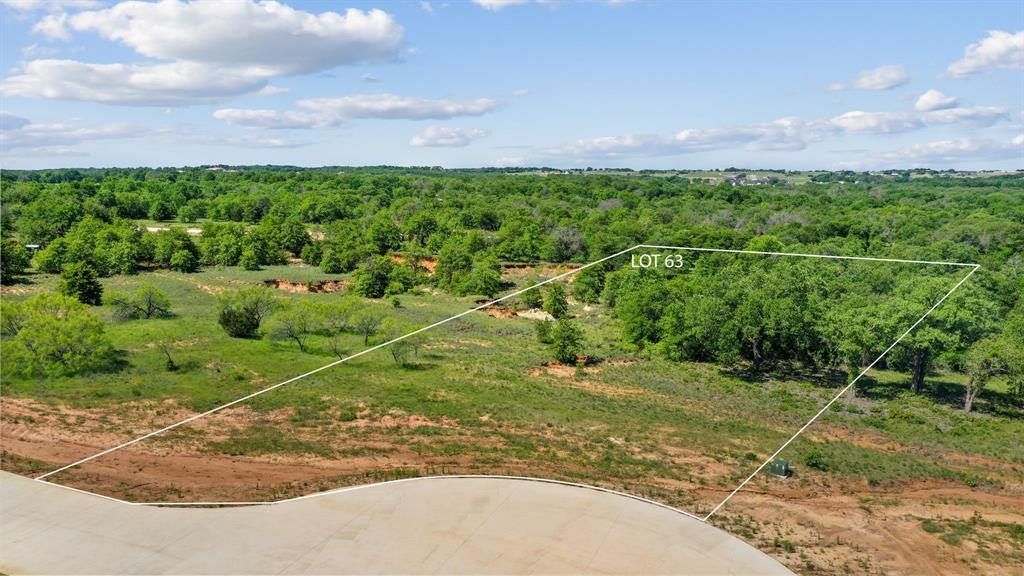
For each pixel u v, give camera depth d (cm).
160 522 2061
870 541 2083
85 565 1830
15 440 2634
